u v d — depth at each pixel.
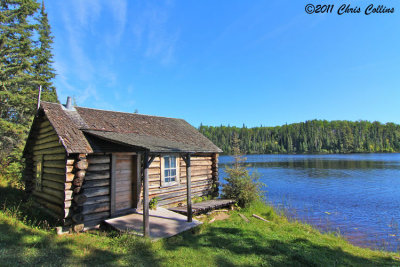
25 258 4.58
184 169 11.09
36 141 9.83
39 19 21.92
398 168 37.31
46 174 8.50
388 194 18.22
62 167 7.22
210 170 12.73
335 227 10.54
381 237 9.37
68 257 4.87
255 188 11.68
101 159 7.66
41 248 5.21
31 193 9.84
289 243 6.61
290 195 17.88
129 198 8.75
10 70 14.99
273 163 50.53
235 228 7.62
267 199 16.42
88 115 9.30
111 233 6.71
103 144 7.69
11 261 4.38
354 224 11.02
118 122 9.95
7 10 15.24
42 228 6.86
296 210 13.52
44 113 8.60
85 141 7.39
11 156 14.41
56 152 7.74
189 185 7.82
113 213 7.81
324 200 16.20
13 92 15.45
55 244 5.53
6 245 5.12
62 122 7.81
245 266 4.98
